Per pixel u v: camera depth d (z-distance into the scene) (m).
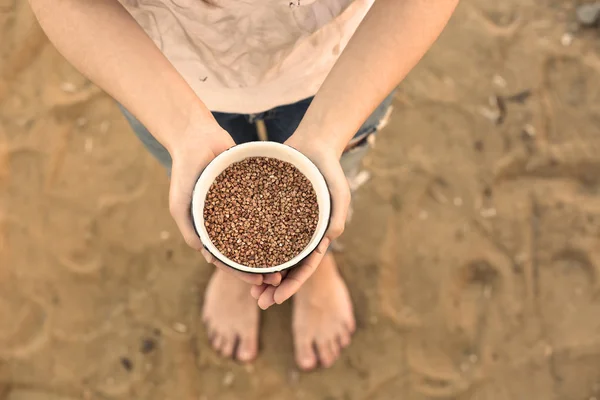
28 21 1.11
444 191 1.03
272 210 0.54
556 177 1.03
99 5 0.52
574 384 0.94
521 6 1.13
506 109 1.07
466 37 1.12
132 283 0.99
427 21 0.53
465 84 1.09
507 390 0.94
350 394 0.94
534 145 1.05
